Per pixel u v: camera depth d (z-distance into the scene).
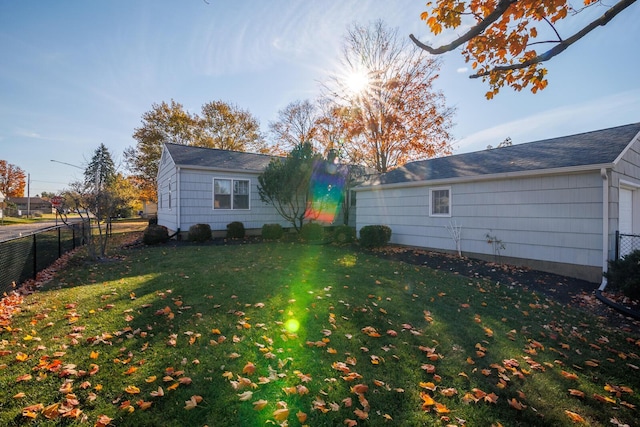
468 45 3.13
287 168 12.02
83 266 6.88
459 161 10.14
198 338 3.10
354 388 2.36
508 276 6.54
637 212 7.70
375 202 11.30
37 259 6.18
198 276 5.57
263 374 2.54
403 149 17.48
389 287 5.19
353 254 8.69
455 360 2.88
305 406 2.19
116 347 2.90
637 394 2.47
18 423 1.93
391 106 17.14
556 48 2.61
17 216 41.28
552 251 6.92
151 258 7.72
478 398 2.33
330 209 14.70
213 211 12.37
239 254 8.27
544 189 7.05
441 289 5.23
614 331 3.78
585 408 2.29
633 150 7.37
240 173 12.91
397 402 2.27
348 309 4.04
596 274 6.27
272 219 13.80
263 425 1.99
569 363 2.94
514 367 2.79
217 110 26.69
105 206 8.59
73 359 2.67
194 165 11.77
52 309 3.87
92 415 2.03
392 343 3.17
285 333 3.28
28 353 2.74
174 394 2.25
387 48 16.92
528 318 4.09
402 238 10.38
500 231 7.84
